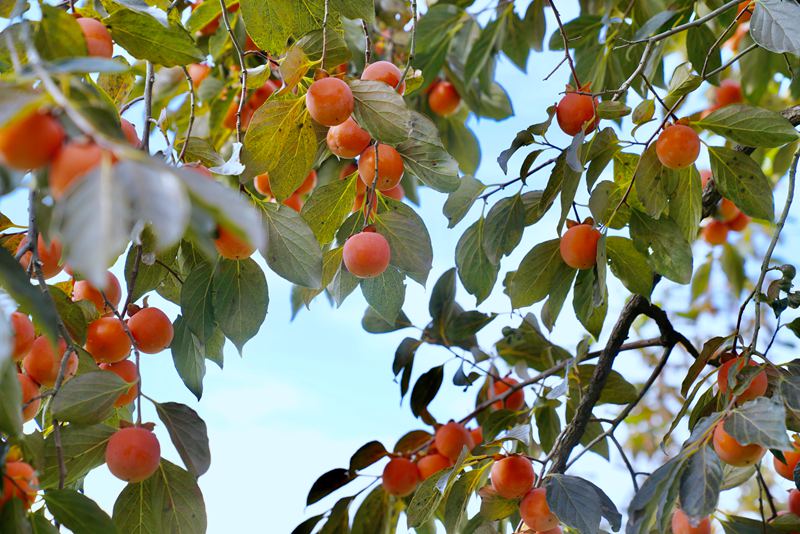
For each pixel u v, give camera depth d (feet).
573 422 7.46
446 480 6.14
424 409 8.54
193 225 2.70
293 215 5.75
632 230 6.66
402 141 5.57
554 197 6.50
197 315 6.07
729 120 6.26
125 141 3.34
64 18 4.68
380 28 10.69
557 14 6.36
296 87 5.88
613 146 6.31
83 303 5.67
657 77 9.93
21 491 4.53
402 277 6.61
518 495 6.27
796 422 5.89
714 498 4.95
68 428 5.34
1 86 2.97
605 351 7.62
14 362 4.82
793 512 6.61
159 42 5.40
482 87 11.19
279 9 6.23
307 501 7.43
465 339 8.95
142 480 5.26
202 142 5.81
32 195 4.93
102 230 2.51
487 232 7.07
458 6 10.39
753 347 5.79
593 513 5.82
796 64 10.11
